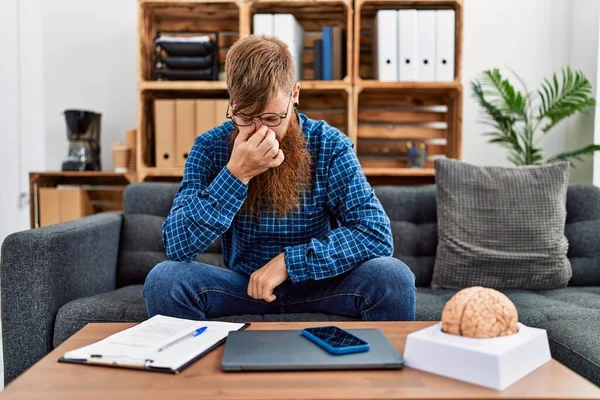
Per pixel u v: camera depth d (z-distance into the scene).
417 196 2.02
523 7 2.66
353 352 0.80
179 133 2.37
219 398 0.66
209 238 1.20
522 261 1.79
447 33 2.33
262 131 1.14
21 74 2.64
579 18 2.61
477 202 1.87
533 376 0.73
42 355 1.42
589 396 0.66
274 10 2.46
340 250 1.23
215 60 2.41
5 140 2.52
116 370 0.76
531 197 1.87
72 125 2.39
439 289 1.85
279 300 1.35
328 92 2.51
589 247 1.90
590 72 2.56
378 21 2.33
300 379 0.72
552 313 1.41
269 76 1.13
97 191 2.58
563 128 2.68
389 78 2.34
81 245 1.61
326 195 1.39
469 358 0.71
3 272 1.42
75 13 2.66
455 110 2.39
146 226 1.96
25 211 2.69
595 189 1.99
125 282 1.92
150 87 2.34
